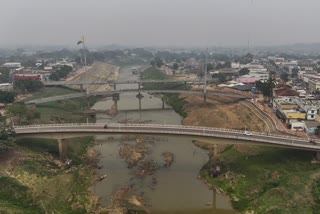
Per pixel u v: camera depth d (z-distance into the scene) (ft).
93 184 331.36
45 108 590.14
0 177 291.17
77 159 396.16
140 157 403.95
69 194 298.56
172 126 396.16
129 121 569.23
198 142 452.35
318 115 420.36
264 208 265.95
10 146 350.02
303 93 597.11
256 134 360.69
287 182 293.64
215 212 278.87
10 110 454.81
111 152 428.15
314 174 296.51
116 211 277.64
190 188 322.96
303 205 257.34
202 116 547.90
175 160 395.34
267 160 346.33
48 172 333.62
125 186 327.47
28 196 279.90
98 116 619.26
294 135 384.47
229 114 531.91
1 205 252.01
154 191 317.22
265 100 577.43
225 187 317.63
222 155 382.01
